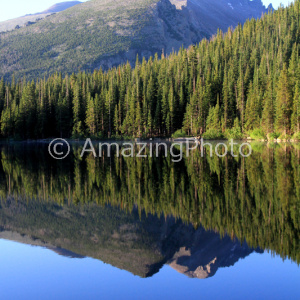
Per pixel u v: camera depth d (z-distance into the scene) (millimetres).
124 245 15438
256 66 102062
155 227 17812
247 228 17031
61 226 18094
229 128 86250
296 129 71188
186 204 21734
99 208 21734
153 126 94812
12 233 17203
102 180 31000
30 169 39000
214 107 91000
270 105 75562
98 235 16781
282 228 16922
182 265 13336
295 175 29906
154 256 14227
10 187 28562
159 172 34719
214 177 30391
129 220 19016
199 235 16406
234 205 20938
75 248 15141
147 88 101062
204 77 102000
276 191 24047
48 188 28062
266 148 58906
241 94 91500
